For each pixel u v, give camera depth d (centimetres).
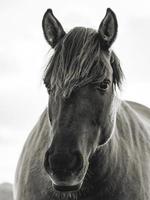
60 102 353
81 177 348
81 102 352
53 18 396
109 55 382
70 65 355
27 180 419
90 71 356
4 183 1188
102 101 362
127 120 444
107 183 396
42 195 403
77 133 347
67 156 338
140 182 415
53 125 354
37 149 425
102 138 376
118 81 388
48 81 369
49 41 398
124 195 401
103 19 388
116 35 384
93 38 375
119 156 407
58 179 338
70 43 367
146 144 452
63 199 394
